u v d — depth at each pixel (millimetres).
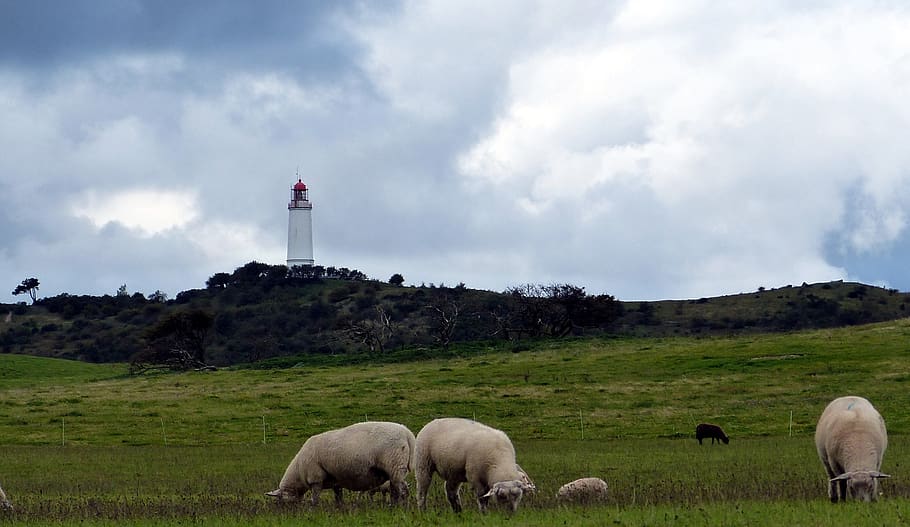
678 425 50719
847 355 68750
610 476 30000
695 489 22844
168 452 44062
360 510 20109
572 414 55250
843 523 16047
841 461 20047
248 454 42375
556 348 86250
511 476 19328
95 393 70062
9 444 49406
